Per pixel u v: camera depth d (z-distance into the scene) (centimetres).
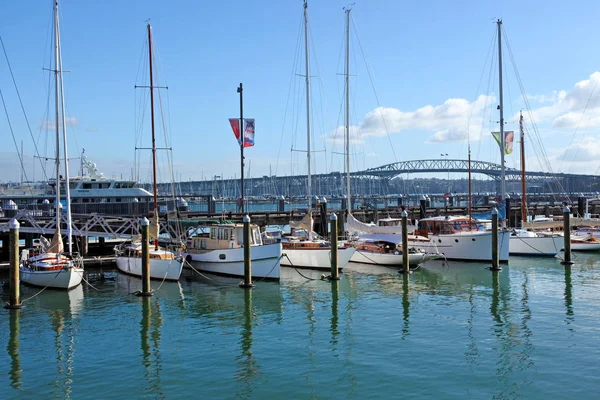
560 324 2375
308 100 4334
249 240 3234
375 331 2323
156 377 1845
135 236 4009
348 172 4716
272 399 1658
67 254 3447
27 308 2756
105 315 2627
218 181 14212
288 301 2897
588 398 1625
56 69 3541
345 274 3697
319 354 2044
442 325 2395
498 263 3844
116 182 5622
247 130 5297
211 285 3309
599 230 5003
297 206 13038
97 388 1762
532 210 7350
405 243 3709
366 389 1712
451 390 1695
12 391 1747
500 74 5697
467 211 6950
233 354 2062
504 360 1942
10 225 2730
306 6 4359
